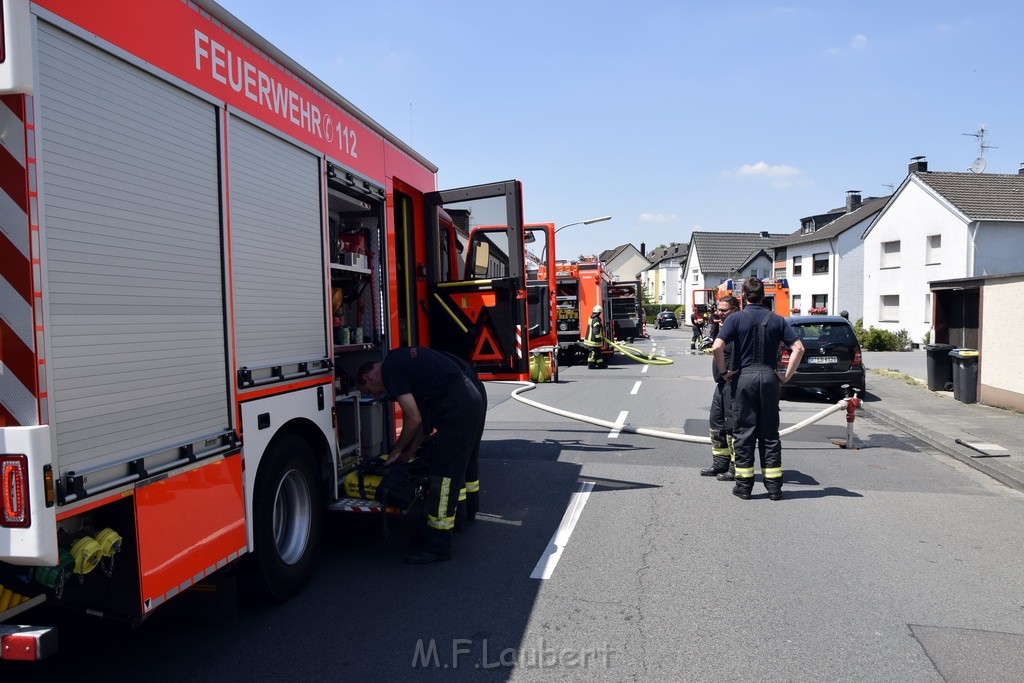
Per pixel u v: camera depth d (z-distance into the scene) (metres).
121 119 2.75
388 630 3.75
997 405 11.50
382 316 5.57
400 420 6.05
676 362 23.59
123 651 3.51
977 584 4.41
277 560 3.97
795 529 5.52
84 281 2.54
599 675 3.28
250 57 3.68
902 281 30.98
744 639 3.65
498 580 4.49
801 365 12.43
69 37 2.50
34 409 2.33
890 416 10.76
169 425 3.01
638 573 4.60
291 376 4.05
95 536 2.64
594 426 10.72
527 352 6.40
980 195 28.34
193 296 3.19
